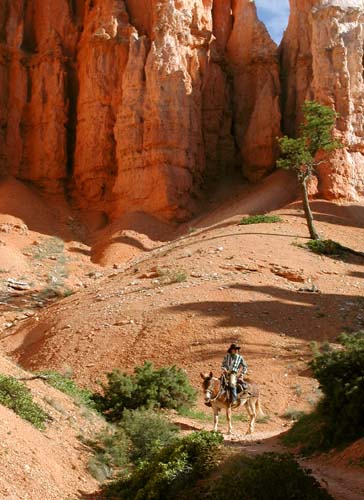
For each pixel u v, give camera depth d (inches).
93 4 2009.1
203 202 1780.3
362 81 1722.4
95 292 1209.4
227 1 2069.4
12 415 424.5
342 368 526.6
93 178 1844.2
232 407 677.9
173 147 1726.1
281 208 1585.9
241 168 1893.5
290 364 876.6
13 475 354.6
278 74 1941.4
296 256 1239.5
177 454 414.9
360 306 1059.3
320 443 517.3
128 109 1761.8
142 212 1696.6
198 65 1836.9
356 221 1533.0
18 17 2032.5
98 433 497.7
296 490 350.0
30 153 1936.5
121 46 1884.8
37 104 1942.7
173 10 1819.6
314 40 1720.0
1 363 539.5
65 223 1774.1
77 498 380.8
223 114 1925.4
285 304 1039.0
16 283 1393.9
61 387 574.6
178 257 1268.5
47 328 1092.5
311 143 1455.5
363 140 1680.6
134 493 404.5
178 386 732.0
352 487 393.1
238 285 1094.4
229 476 367.9
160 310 1025.5
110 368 898.1
